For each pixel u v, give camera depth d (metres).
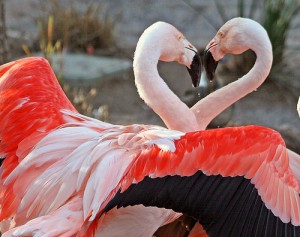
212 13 18.36
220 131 5.37
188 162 5.25
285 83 14.41
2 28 11.05
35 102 6.13
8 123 6.08
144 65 6.65
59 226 5.21
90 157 5.42
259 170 5.29
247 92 7.14
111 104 13.38
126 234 5.96
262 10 16.92
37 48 15.05
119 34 16.80
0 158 6.04
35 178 5.67
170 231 6.45
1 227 6.09
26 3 18.31
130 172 5.25
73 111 6.32
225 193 5.21
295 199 5.34
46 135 5.82
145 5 19.00
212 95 7.18
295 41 16.25
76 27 15.59
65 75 13.95
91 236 5.27
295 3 15.66
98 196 5.21
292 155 6.24
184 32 17.25
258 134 5.37
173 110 6.66
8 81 6.30
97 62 14.83
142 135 5.51
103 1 18.94
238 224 5.18
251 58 14.64
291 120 13.00
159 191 5.21
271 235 5.20
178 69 15.16
